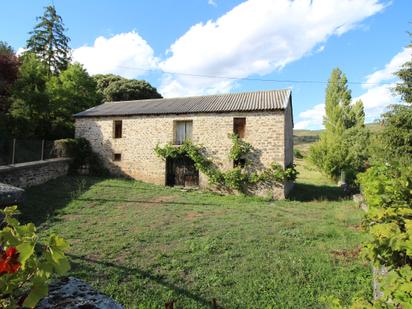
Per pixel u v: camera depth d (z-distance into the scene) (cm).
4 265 123
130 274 521
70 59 2836
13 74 1717
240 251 644
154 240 709
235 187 1434
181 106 1669
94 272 520
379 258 234
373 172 399
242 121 1497
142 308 414
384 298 196
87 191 1238
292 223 887
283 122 1395
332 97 3048
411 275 183
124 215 940
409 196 262
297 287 484
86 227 789
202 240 707
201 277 521
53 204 990
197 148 1519
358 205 1122
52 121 1892
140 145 1641
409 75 1181
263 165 1416
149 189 1408
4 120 1481
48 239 138
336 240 721
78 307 171
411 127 1123
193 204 1164
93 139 1730
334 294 457
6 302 129
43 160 1346
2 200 736
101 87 3478
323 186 1912
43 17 2711
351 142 2306
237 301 445
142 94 3438
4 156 1140
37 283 128
